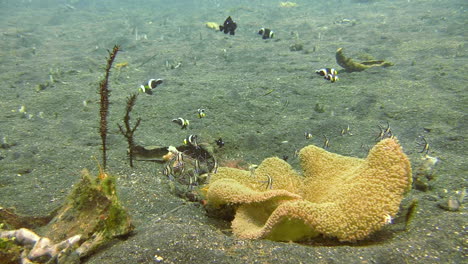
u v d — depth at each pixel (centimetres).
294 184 39
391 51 130
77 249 27
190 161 54
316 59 130
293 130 69
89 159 55
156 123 75
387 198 29
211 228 33
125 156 57
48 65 132
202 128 72
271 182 38
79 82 110
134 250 26
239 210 33
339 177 37
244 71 120
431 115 71
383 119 73
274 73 115
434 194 40
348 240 28
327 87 97
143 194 42
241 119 77
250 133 69
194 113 80
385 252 26
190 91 97
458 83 89
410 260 25
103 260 25
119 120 76
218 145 63
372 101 83
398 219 33
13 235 28
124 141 64
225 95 92
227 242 28
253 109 83
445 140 59
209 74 118
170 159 53
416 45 134
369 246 28
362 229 28
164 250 26
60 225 30
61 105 87
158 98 91
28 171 50
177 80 110
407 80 97
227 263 24
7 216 32
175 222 34
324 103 85
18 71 122
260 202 32
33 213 38
